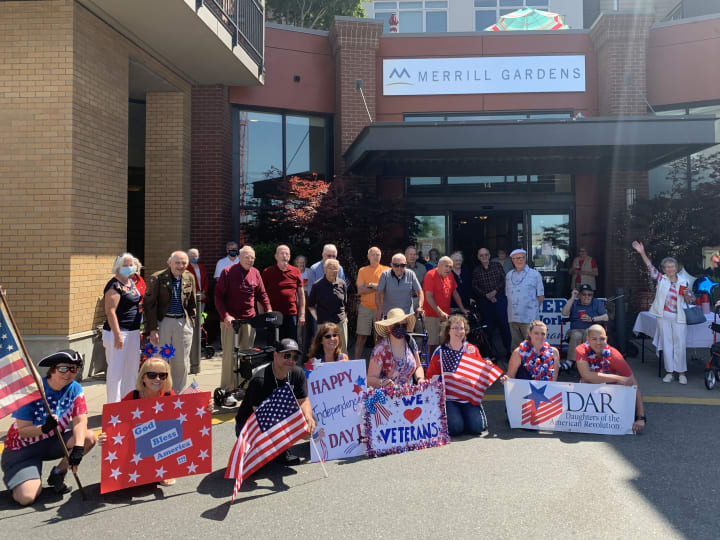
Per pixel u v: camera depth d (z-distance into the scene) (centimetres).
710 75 1399
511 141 1082
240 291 734
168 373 486
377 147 1097
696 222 1209
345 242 1212
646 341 1143
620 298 993
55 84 865
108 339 642
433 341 862
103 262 948
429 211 1478
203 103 1326
